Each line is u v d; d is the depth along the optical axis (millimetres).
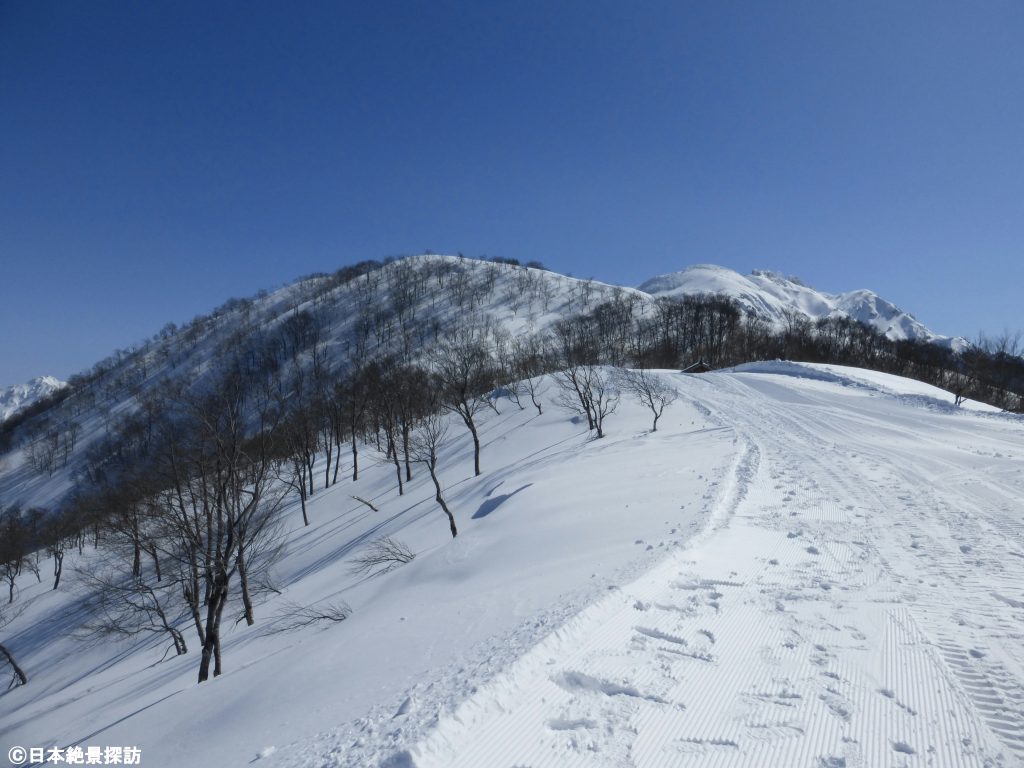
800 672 5660
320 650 9070
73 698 18203
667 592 7746
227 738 6363
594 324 100812
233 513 14375
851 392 35531
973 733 4688
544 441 37969
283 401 29938
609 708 5008
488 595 9141
